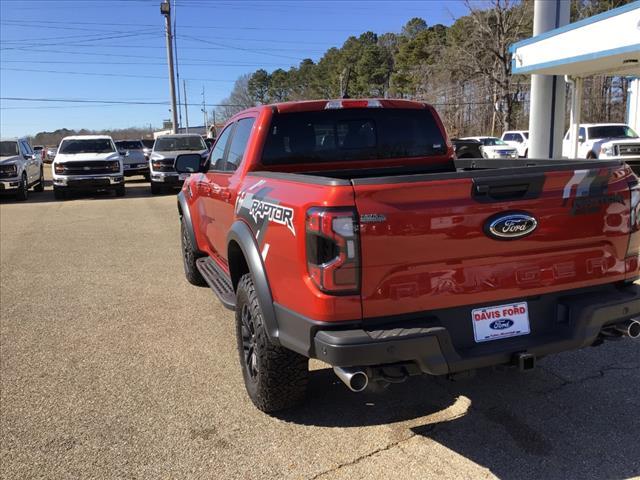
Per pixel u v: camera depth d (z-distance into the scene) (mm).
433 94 57938
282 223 2947
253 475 2934
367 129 4441
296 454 3117
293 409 3602
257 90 94688
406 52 70438
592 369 4113
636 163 17438
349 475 2912
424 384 3955
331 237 2582
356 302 2648
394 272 2672
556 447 3119
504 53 43438
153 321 5441
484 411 3549
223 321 5406
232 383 4035
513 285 2895
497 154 25156
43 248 9375
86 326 5320
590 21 10742
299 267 2797
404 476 2889
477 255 2789
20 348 4770
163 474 2961
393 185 2613
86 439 3311
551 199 2889
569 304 2994
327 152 4332
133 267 7801
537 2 12070
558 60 11516
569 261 3012
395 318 2725
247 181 3891
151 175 18859
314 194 2707
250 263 3301
